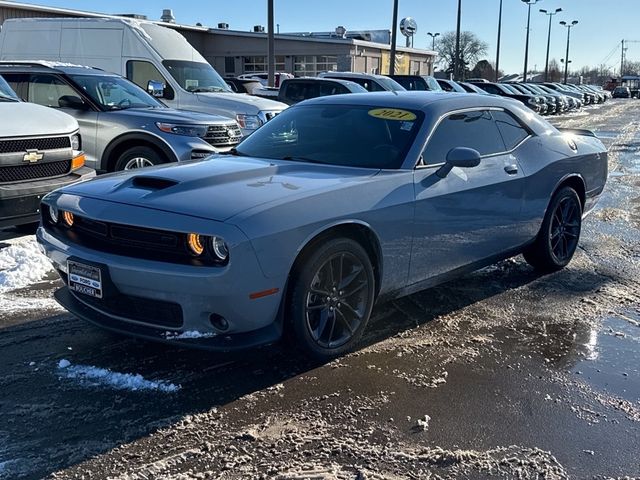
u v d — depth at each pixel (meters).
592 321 4.51
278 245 3.21
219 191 3.48
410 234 3.97
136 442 2.90
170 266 3.17
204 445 2.89
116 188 3.66
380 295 3.98
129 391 3.35
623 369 3.76
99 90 8.37
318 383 3.49
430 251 4.17
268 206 3.28
